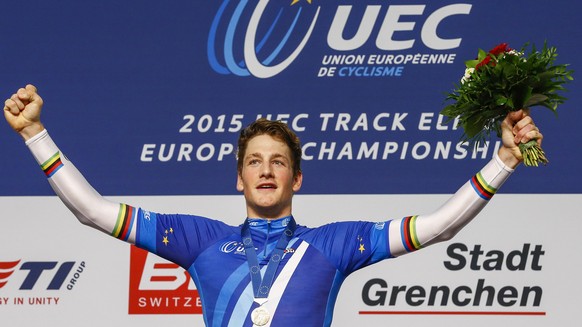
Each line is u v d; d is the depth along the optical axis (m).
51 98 16.89
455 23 16.80
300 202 16.64
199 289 10.47
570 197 16.59
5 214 16.75
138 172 16.78
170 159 16.80
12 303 16.59
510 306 16.42
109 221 10.46
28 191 16.80
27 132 10.38
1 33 16.97
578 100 16.73
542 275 16.47
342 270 10.45
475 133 10.65
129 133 16.86
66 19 16.98
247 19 16.95
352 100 16.78
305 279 10.27
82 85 16.91
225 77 16.89
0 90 16.92
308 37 16.89
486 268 16.47
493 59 10.46
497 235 16.55
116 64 16.95
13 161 16.84
